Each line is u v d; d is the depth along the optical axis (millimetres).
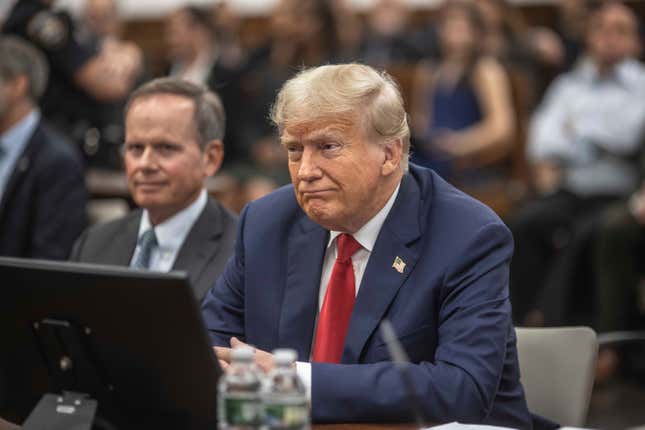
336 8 13875
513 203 12391
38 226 8484
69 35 11391
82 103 11578
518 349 5453
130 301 3744
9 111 8562
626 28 11734
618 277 10883
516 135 12703
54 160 8594
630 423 9711
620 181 11711
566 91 12094
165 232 6395
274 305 5055
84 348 3941
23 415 4297
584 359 5270
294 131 4633
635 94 11734
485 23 12938
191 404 3875
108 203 11531
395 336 4727
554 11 15273
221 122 6570
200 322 3711
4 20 11328
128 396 3973
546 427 5141
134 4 18531
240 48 14922
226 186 12180
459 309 4664
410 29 15836
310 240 5090
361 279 4902
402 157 4848
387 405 4352
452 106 12781
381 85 4695
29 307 3953
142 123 6359
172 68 14258
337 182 4633
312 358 4930
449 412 4391
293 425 3527
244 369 3625
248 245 5234
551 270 11531
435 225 4906
